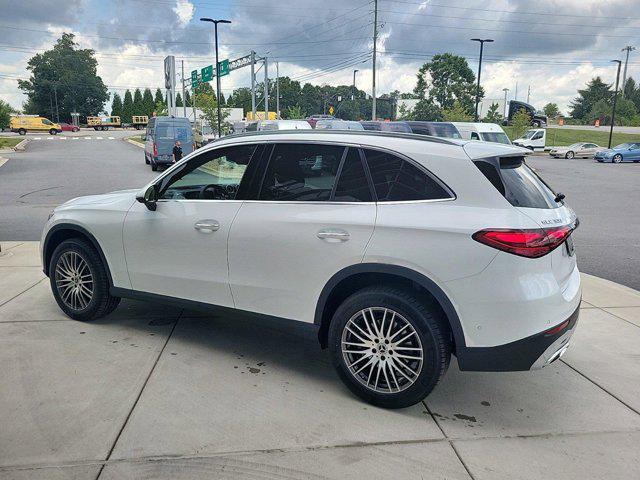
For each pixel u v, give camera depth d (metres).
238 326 4.87
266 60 49.38
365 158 3.51
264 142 3.90
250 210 3.83
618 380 3.94
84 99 123.50
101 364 3.99
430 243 3.17
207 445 2.98
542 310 3.06
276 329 3.83
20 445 2.94
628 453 3.02
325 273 3.51
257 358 4.18
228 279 3.95
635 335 4.83
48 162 28.94
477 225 3.08
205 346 4.39
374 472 2.78
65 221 4.80
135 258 4.44
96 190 17.12
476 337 3.13
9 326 4.73
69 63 122.31
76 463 2.80
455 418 3.36
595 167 31.59
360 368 3.51
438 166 3.29
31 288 5.85
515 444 3.08
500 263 3.03
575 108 129.12
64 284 4.93
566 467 2.87
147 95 124.12
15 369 3.87
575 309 3.34
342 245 3.42
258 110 125.38
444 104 90.06
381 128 23.55
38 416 3.24
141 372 3.87
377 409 3.44
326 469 2.79
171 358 4.13
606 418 3.40
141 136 64.31
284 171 3.77
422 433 3.17
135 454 2.88
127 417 3.25
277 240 3.67
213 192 4.10
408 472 2.79
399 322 3.35
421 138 3.51
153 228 4.29
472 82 91.19
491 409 3.49
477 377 3.97
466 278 3.09
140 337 4.54
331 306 3.69
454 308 3.15
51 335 4.53
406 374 3.36
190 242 4.09
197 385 3.70
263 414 3.34
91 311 4.77
